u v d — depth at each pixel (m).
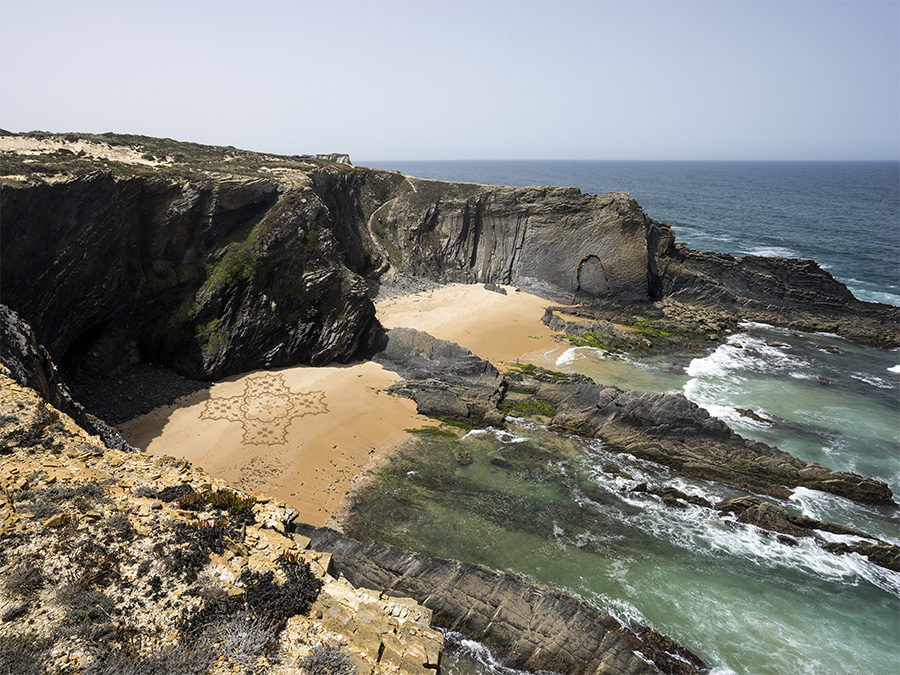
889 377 48.53
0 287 29.69
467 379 43.91
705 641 22.53
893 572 26.75
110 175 37.78
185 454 32.53
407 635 14.02
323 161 76.88
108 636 11.38
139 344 41.22
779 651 22.27
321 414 38.34
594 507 30.78
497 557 26.62
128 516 14.59
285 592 13.52
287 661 11.88
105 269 37.69
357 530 28.00
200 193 43.56
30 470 15.45
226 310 42.41
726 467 33.31
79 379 36.56
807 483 32.31
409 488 31.72
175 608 12.41
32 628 11.09
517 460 34.91
